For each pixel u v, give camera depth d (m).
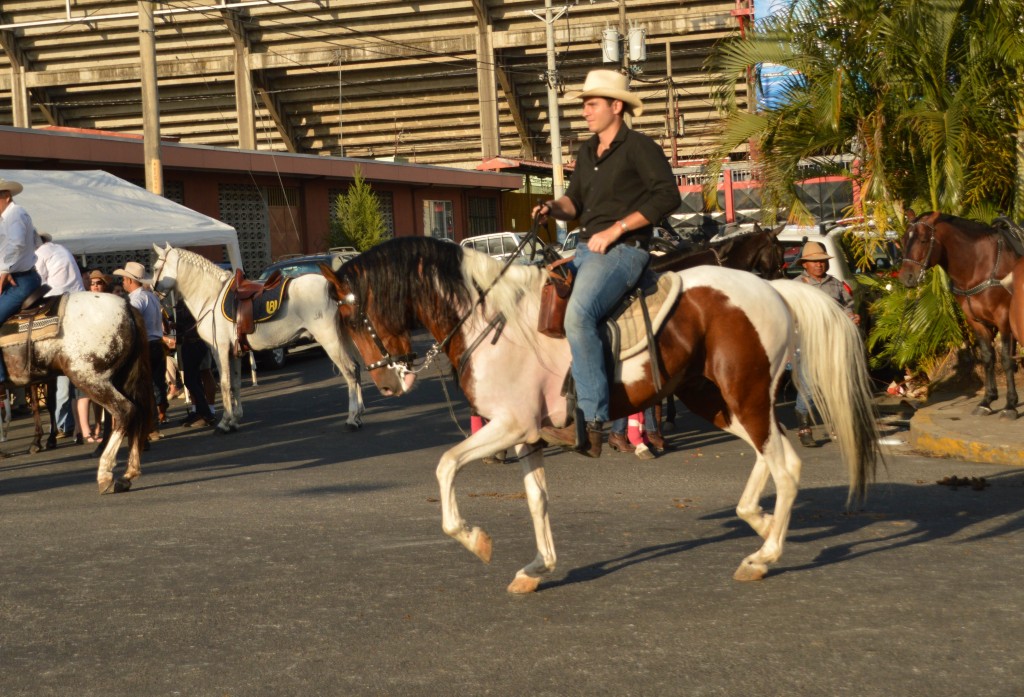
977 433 10.66
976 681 4.61
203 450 12.89
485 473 10.45
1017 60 12.82
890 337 13.73
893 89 13.46
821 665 4.84
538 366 5.96
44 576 6.86
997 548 6.78
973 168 13.11
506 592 6.15
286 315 13.84
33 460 12.77
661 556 6.84
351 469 10.98
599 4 42.31
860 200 14.39
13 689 4.88
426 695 4.65
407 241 6.07
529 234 6.21
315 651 5.25
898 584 6.05
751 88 14.73
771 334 6.14
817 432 12.05
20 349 10.32
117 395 10.30
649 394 6.04
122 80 45.06
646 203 5.93
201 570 6.88
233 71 44.88
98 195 19.33
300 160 32.66
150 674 5.02
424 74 45.75
